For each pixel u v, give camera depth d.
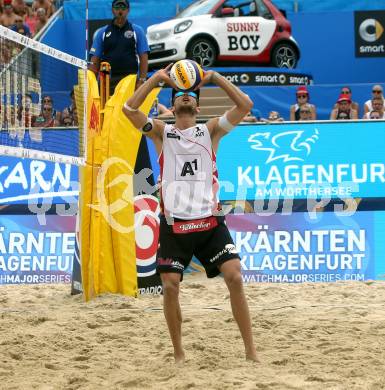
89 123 26.44
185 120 16.67
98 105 27.03
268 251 30.62
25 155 22.11
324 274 30.41
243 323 16.45
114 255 27.17
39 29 49.62
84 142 26.00
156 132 16.73
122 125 27.17
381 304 24.45
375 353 17.30
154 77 16.64
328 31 50.81
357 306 23.95
